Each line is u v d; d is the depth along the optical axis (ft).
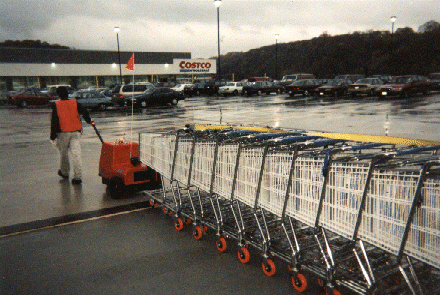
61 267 13.46
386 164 9.82
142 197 21.76
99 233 16.55
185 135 16.42
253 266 13.33
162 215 18.81
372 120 51.11
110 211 19.39
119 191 21.15
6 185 24.29
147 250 14.75
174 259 13.93
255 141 13.78
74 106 23.70
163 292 11.69
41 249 15.01
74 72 179.42
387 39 260.21
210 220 15.23
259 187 12.64
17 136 46.65
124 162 21.48
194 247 14.98
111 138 42.57
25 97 98.73
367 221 10.14
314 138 13.10
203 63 206.28
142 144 21.08
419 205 8.97
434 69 214.07
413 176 8.94
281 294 11.49
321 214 11.08
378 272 11.22
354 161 10.44
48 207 20.02
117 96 84.84
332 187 10.69
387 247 9.82
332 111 65.10
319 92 103.91
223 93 125.59
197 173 15.76
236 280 12.35
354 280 10.55
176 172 17.15
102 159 22.47
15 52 193.16
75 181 24.32
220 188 14.56
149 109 82.79
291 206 11.89
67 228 17.16
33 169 28.73
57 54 203.62
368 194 9.91
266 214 15.31
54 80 179.32
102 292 11.78
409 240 9.46
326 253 12.24
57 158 32.91
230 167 14.01
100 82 194.08
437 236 8.89
